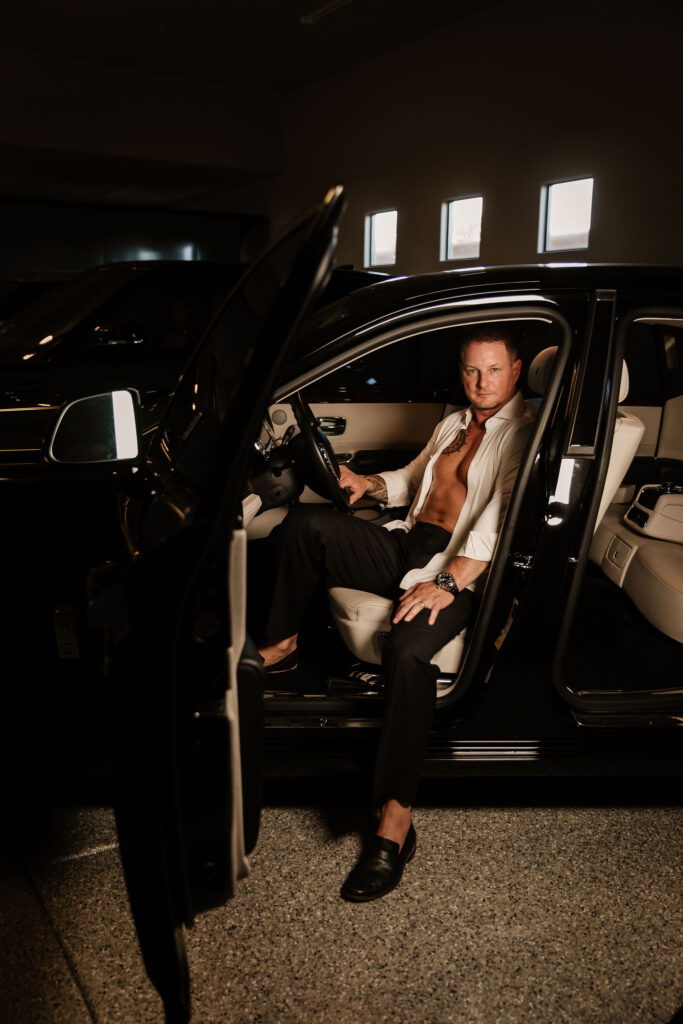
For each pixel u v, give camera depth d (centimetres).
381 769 181
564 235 940
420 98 1103
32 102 1198
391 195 1178
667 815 210
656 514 230
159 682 112
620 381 179
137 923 120
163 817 116
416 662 180
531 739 196
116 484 171
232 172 1395
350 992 151
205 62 1214
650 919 173
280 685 214
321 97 1294
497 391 199
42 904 171
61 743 178
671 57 794
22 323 418
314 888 180
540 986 154
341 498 230
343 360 174
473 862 190
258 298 118
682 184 800
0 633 175
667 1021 146
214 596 114
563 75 905
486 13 988
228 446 111
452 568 189
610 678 218
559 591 185
